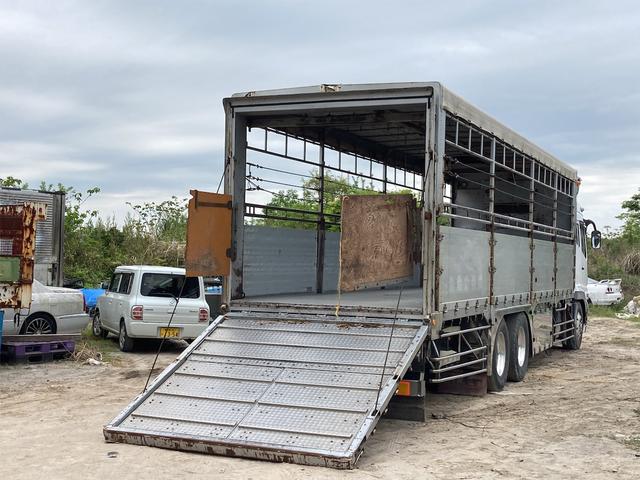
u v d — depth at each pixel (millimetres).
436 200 8086
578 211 16172
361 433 6629
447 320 8641
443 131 8211
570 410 9539
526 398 10312
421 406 8633
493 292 10227
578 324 16328
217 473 6289
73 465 6520
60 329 13633
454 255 8711
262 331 8492
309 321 8547
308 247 10953
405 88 8188
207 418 7160
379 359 7617
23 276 10633
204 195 8633
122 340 14242
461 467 6762
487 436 8039
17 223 10656
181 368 8000
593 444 7762
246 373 7746
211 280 18031
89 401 9664
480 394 10320
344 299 9883
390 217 8391
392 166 12789
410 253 8297
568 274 15055
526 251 11922
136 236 25438
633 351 16312
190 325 14133
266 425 6914
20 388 10523
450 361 8805
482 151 10328
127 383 11031
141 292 14148
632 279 35469
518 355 11680
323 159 10898
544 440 7922
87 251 23922
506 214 11836
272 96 8797
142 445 7133
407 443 7664
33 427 8117
